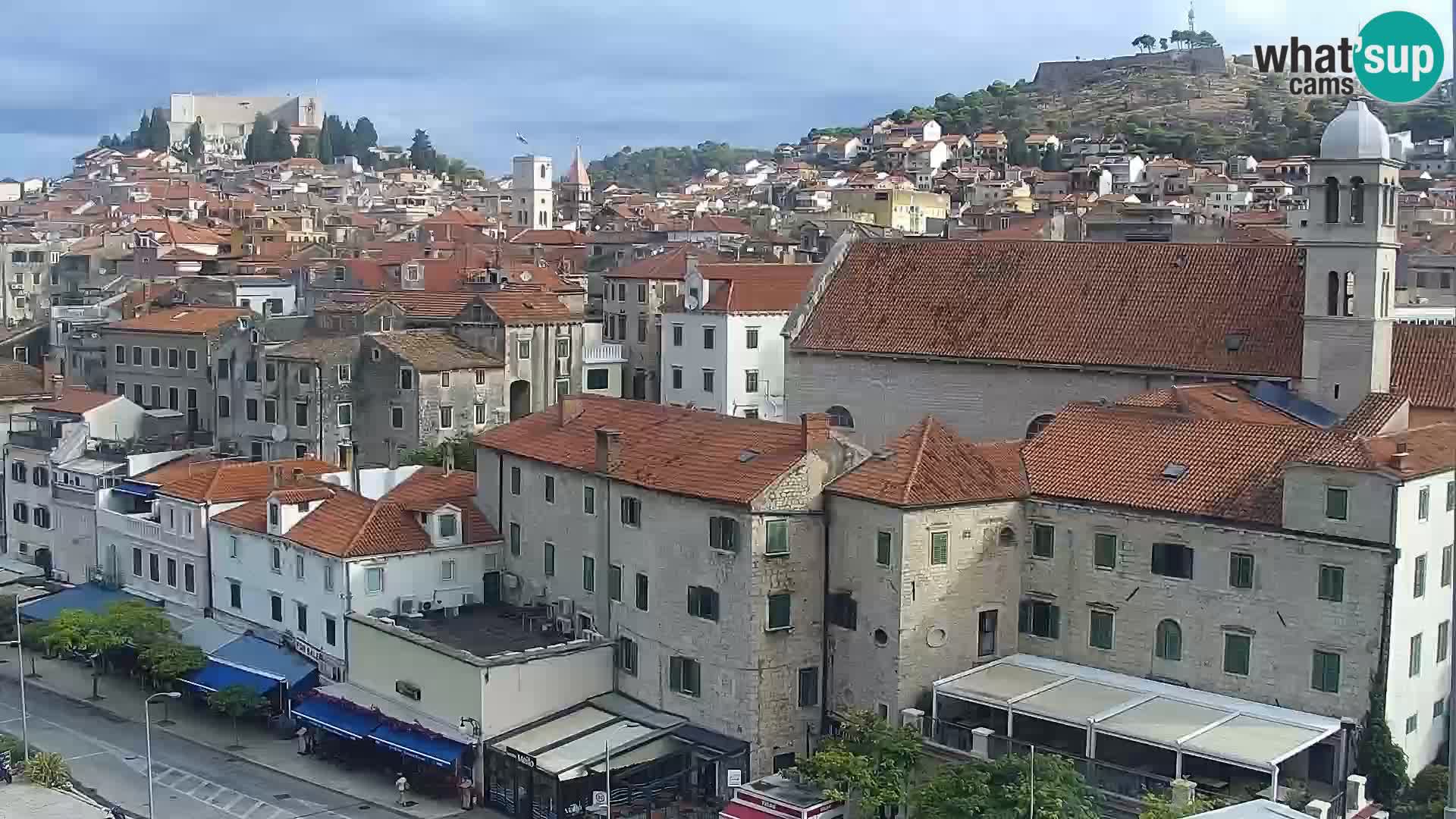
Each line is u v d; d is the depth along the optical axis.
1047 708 75.44
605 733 86.25
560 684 89.81
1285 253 98.00
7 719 102.62
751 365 155.75
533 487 99.38
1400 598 72.00
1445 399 90.12
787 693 84.56
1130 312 100.31
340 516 102.00
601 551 93.31
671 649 88.00
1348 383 89.69
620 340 171.88
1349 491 72.06
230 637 105.62
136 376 156.25
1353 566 72.19
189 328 152.25
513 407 149.25
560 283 177.00
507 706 87.69
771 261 191.00
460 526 101.38
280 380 140.62
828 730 85.44
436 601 100.12
